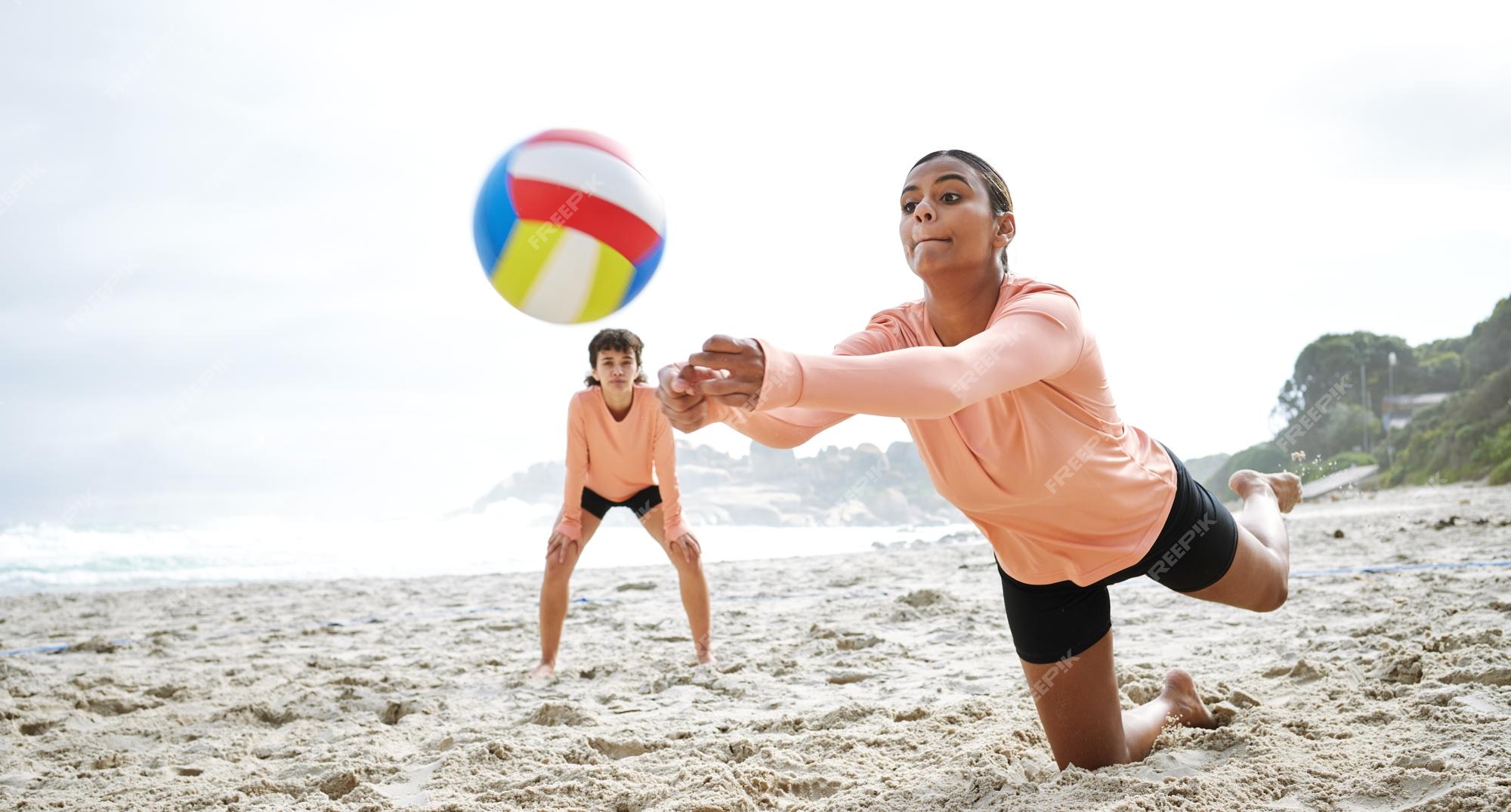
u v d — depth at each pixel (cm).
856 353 210
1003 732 278
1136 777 214
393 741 326
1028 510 208
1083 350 190
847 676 397
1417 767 211
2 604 907
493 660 481
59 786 287
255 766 304
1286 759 226
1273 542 252
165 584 1416
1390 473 3525
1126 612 522
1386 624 391
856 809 221
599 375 430
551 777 262
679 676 409
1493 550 717
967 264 192
